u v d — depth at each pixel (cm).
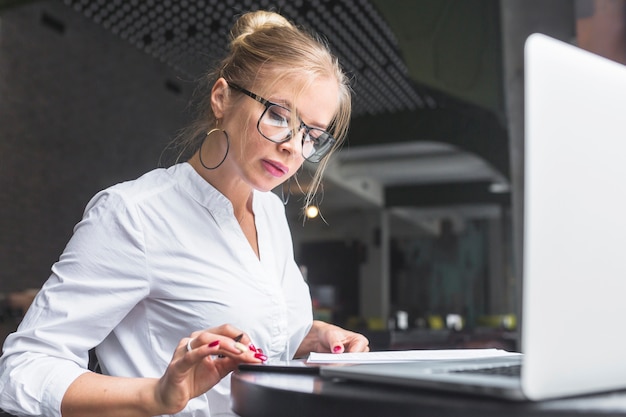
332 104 104
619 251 57
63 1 738
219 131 106
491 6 445
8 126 675
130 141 847
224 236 106
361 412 57
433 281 2006
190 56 809
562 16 348
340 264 1747
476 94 527
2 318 585
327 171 1244
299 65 100
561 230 53
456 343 665
